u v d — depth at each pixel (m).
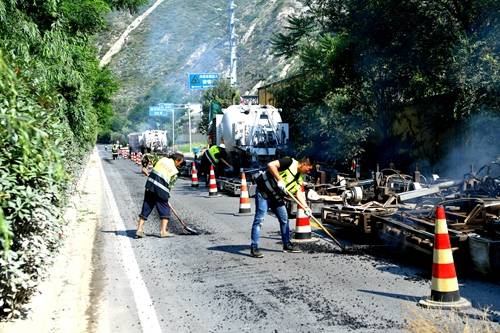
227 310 7.38
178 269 9.77
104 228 14.54
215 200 21.42
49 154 4.82
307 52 30.48
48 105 9.91
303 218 12.13
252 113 28.02
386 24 24.70
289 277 8.98
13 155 6.17
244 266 9.86
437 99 25.28
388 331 6.34
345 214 12.19
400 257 10.24
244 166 27.95
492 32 21.55
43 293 7.70
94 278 9.23
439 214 7.27
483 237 8.79
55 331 6.69
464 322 6.47
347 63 28.17
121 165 55.03
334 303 7.50
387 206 12.09
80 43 17.70
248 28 172.38
